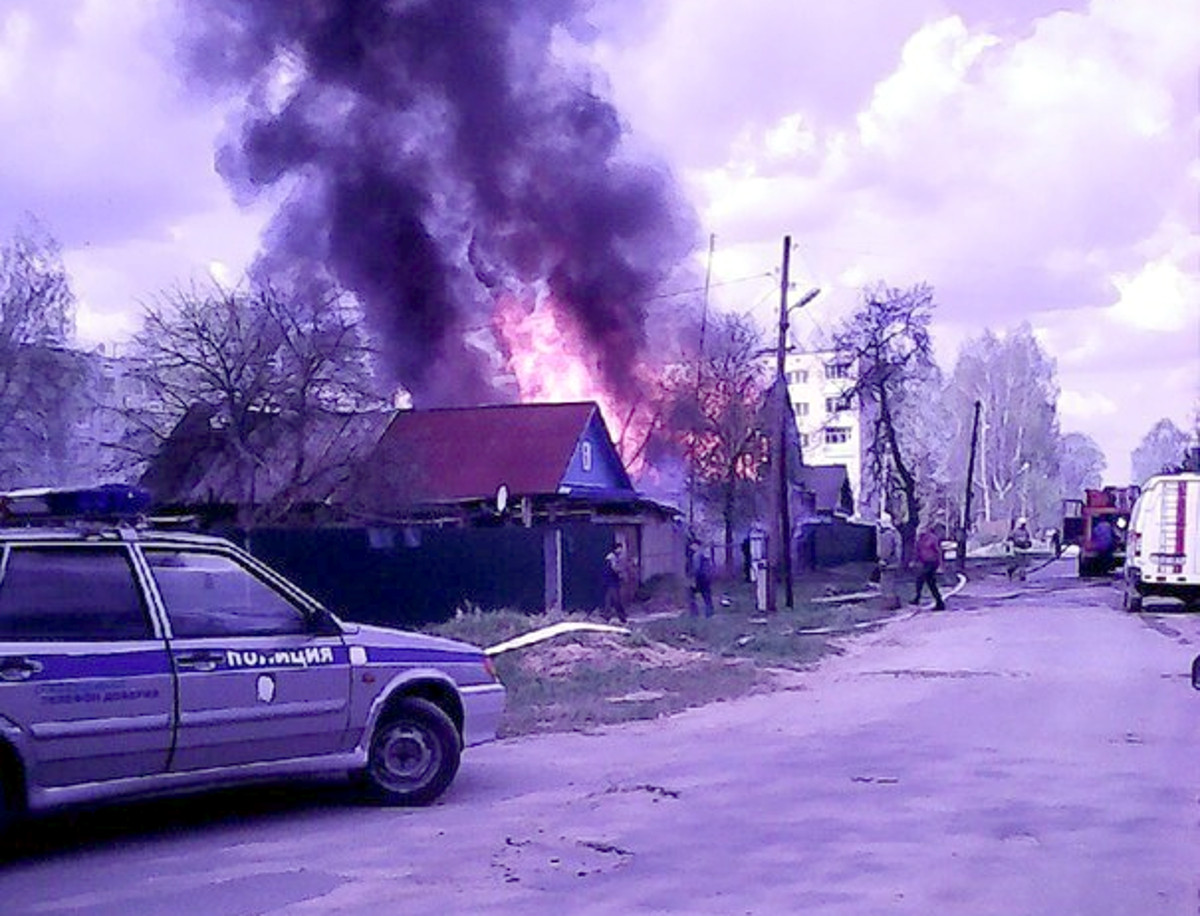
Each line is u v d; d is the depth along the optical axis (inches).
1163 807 339.9
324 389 1273.4
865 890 260.5
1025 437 3929.6
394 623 1139.9
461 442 1547.7
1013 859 285.3
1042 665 727.7
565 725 519.5
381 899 258.8
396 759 352.5
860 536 2659.9
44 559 295.9
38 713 284.7
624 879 271.3
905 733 476.4
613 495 1562.5
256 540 1144.2
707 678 669.3
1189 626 1021.2
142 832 323.6
